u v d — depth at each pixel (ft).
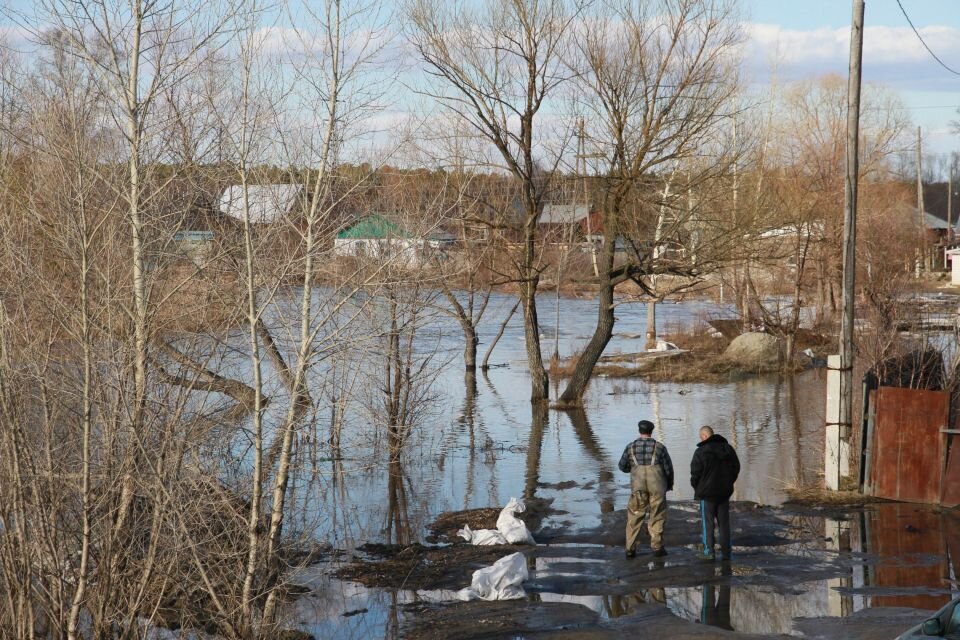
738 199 102.83
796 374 139.74
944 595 44.55
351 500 67.21
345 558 53.78
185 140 42.06
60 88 39.63
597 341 110.42
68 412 36.68
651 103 99.09
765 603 44.19
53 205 38.45
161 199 40.70
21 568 33.73
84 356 34.71
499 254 115.44
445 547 55.88
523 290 113.70
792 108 182.91
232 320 41.04
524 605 44.98
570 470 77.51
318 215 42.16
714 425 97.35
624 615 43.19
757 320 156.87
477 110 100.01
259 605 43.93
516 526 56.70
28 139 40.09
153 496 35.96
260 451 38.73
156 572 37.83
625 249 109.60
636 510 52.85
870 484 64.39
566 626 41.93
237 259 42.04
